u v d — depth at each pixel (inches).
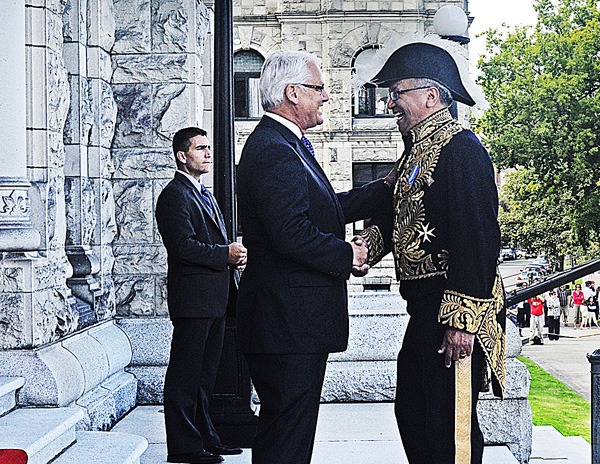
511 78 1152.2
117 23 320.2
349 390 299.1
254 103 832.3
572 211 1124.5
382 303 374.0
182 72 321.1
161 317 317.1
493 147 1136.2
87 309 283.7
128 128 320.2
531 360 700.7
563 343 792.3
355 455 246.8
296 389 177.8
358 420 279.3
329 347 179.3
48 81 238.1
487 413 267.4
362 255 180.9
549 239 1136.2
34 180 236.8
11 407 217.0
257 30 824.9
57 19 244.8
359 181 790.5
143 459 242.8
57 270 242.4
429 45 183.5
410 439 182.1
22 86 230.5
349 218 196.2
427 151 178.9
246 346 181.0
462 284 172.2
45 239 235.9
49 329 233.8
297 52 183.5
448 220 174.6
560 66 1143.0
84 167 293.9
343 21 811.4
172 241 237.9
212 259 236.5
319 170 184.2
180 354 240.1
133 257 318.3
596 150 1111.6
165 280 317.7
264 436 178.7
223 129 266.2
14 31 229.1
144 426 276.2
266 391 179.8
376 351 302.0
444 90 181.3
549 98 1117.1
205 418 249.1
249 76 840.3
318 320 178.1
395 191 184.7
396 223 183.3
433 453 178.7
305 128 184.5
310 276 178.1
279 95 181.5
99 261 301.4
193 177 248.1
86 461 198.7
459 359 174.1
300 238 173.2
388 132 784.3
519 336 271.9
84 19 293.4
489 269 172.4
